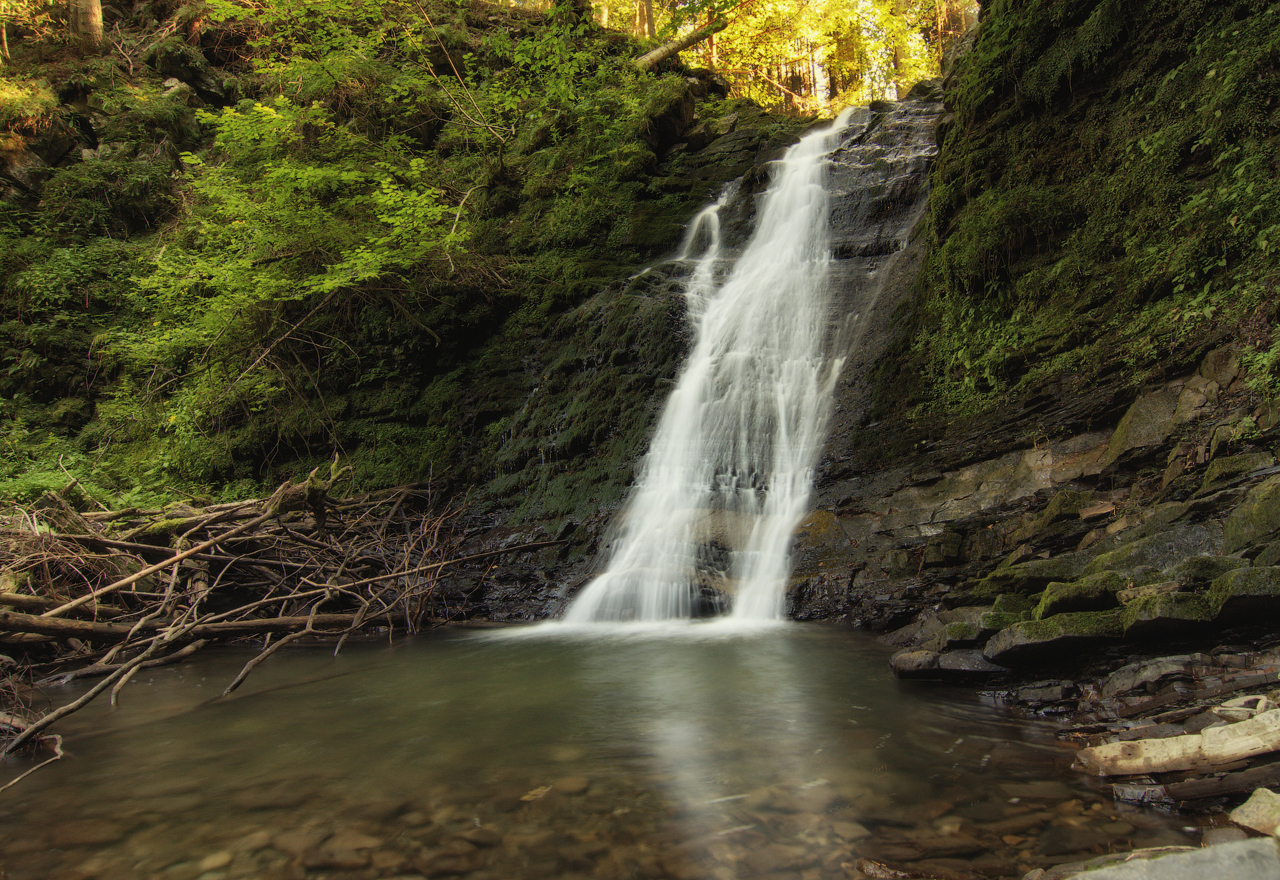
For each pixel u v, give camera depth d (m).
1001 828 2.35
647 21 24.92
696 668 4.86
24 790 3.13
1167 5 6.17
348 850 2.43
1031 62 7.40
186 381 13.02
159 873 2.33
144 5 22.30
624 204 13.47
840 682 4.31
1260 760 2.30
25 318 14.70
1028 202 6.80
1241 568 3.10
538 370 11.20
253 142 13.73
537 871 2.25
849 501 6.92
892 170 11.24
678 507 7.99
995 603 4.25
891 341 8.22
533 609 7.52
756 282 10.73
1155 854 1.95
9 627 4.92
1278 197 4.66
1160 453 4.78
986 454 6.16
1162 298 5.43
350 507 8.42
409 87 15.82
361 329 11.97
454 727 3.81
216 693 4.88
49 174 16.89
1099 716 3.17
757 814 2.57
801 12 26.44
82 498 9.15
